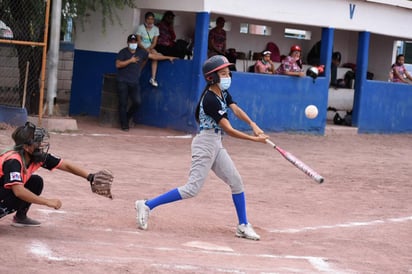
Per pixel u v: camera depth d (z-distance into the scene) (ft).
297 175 115.03
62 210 75.61
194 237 69.05
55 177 94.99
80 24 170.81
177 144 140.56
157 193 91.20
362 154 150.71
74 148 122.31
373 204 95.45
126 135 146.30
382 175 121.49
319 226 79.66
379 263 63.82
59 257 54.24
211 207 86.53
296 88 175.63
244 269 55.88
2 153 60.39
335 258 64.34
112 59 166.09
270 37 199.62
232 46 190.19
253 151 140.56
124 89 151.53
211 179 105.81
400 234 77.46
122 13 163.53
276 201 93.40
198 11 153.69
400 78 211.61
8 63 162.30
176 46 162.71
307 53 208.64
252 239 70.33
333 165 129.39
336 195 100.37
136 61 152.56
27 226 65.87
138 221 69.77
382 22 196.24
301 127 178.09
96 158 114.01
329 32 181.98
